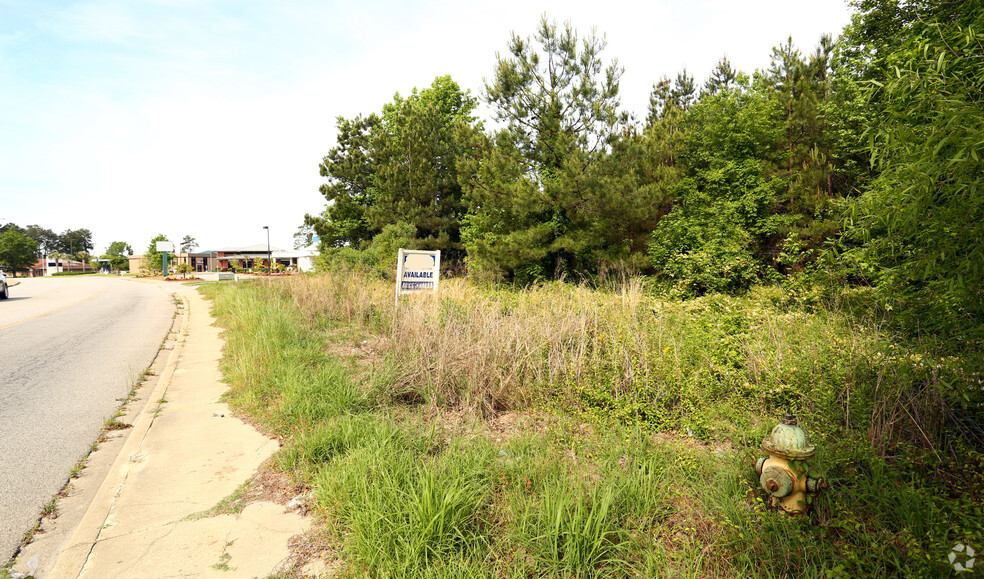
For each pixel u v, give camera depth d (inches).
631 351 220.1
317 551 113.5
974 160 97.0
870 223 140.1
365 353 303.7
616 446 154.8
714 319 294.8
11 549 118.9
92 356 350.0
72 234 5669.3
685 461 141.4
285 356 270.1
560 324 257.4
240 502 137.1
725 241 560.7
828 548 100.2
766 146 648.4
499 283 646.5
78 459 173.2
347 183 1132.5
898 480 123.6
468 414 194.5
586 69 618.5
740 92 706.2
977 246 110.3
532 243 628.1
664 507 122.0
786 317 279.1
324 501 127.3
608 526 106.9
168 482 149.6
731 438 160.6
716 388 192.1
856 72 472.1
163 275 2126.0
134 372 299.9
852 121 495.8
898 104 120.7
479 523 116.3
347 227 1095.0
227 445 178.4
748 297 415.2
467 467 138.0
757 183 632.4
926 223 117.2
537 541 105.4
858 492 123.5
